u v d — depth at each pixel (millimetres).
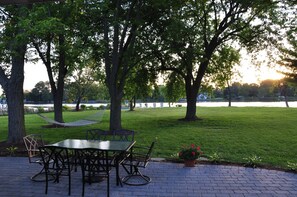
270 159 6504
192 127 12375
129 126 13117
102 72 13609
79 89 32969
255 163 5965
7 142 8148
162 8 11289
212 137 9547
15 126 8203
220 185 4758
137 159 6469
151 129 11859
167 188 4605
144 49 11109
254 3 13398
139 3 10930
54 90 13703
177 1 11688
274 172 5516
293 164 5746
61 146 4617
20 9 7770
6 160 6504
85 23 9859
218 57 17141
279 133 10227
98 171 4387
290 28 14000
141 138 9508
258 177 5195
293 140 8789
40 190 4523
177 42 11586
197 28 13469
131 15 11203
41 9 7383
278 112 19938
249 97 57625
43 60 12328
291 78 17094
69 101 37844
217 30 14555
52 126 13477
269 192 4438
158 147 7965
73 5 9227
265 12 14492
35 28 6773
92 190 4512
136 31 10453
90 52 10984
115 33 10664
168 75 16969
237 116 17500
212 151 7406
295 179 5070
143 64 13766
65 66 13570
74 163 4477
